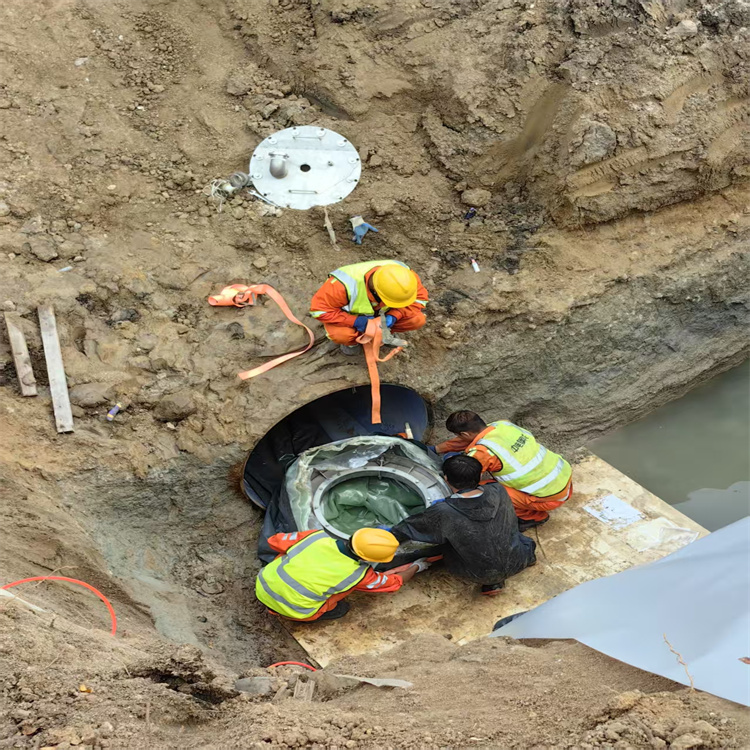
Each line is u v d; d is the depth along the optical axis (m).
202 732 3.05
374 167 6.16
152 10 6.66
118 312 5.32
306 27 6.60
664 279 6.07
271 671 3.89
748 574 3.35
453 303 5.69
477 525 4.63
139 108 6.28
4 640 3.08
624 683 3.26
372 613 4.86
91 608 3.97
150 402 5.05
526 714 3.12
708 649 3.09
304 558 4.47
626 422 6.42
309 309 5.54
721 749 2.64
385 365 5.47
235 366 5.25
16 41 6.30
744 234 6.33
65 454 4.73
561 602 3.99
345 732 3.05
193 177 6.01
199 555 5.12
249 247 5.77
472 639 4.71
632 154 5.90
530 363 5.87
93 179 5.82
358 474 5.35
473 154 6.17
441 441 5.93
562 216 6.04
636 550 5.20
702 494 5.84
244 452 5.09
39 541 4.14
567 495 5.19
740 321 6.52
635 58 6.06
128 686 3.11
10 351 4.96
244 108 6.37
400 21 6.37
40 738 2.74
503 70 6.15
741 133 6.18
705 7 6.32
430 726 3.08
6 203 5.54
